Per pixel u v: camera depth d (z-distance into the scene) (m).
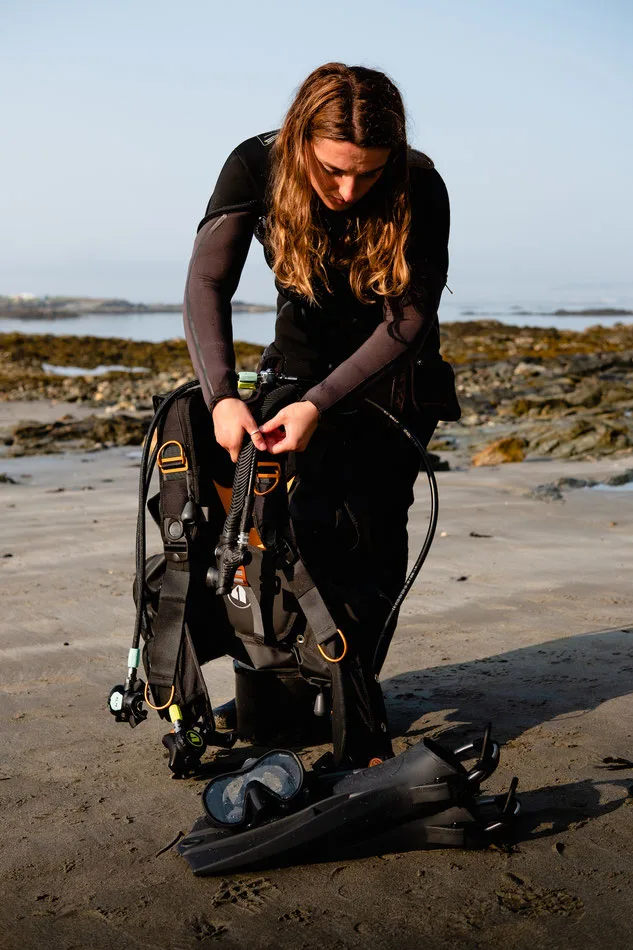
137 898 1.95
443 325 45.12
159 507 2.45
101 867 2.08
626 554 5.75
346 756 2.30
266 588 2.41
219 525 2.47
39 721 3.05
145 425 14.45
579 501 7.86
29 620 4.39
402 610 4.41
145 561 2.57
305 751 2.70
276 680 2.69
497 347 37.03
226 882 2.01
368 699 2.30
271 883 2.00
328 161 2.07
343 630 2.31
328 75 2.09
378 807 2.05
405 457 2.58
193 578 2.45
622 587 4.84
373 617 2.38
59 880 2.03
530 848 2.11
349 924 1.84
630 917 1.83
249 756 2.69
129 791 2.49
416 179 2.30
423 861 2.06
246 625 2.50
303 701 2.69
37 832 2.26
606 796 2.35
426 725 2.90
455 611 4.38
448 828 2.08
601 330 45.41
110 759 2.71
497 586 4.89
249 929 1.83
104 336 58.47
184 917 1.88
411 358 2.27
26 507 8.10
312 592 2.32
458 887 1.96
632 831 2.17
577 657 3.57
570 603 4.50
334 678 2.30
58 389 23.66
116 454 12.47
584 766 2.54
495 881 1.98
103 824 2.29
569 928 1.80
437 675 3.41
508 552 5.83
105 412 18.27
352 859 2.08
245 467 2.20
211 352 2.27
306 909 1.89
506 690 3.20
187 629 2.43
